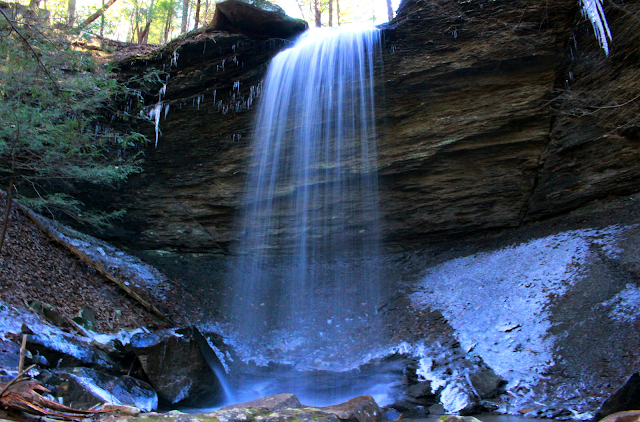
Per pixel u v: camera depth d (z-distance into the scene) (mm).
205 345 8438
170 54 13117
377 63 12148
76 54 7504
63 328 7312
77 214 11586
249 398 8086
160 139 13328
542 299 8812
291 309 11453
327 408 5398
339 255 13109
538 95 11047
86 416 4020
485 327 8852
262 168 13203
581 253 9422
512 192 11672
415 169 12125
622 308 7527
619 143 10234
